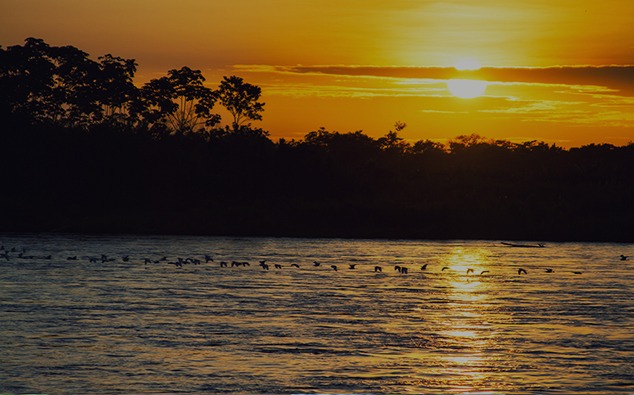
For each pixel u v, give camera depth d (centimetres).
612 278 9588
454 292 8181
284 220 17250
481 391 4669
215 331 5978
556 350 5544
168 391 4591
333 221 17388
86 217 16850
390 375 4931
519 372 5016
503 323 6431
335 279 9094
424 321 6469
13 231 16225
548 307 7244
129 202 17425
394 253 12925
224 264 10188
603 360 5294
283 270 9962
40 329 5953
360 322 6391
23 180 17362
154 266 10156
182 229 16738
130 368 4988
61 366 5012
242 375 4888
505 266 11006
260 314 6675
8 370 4922
